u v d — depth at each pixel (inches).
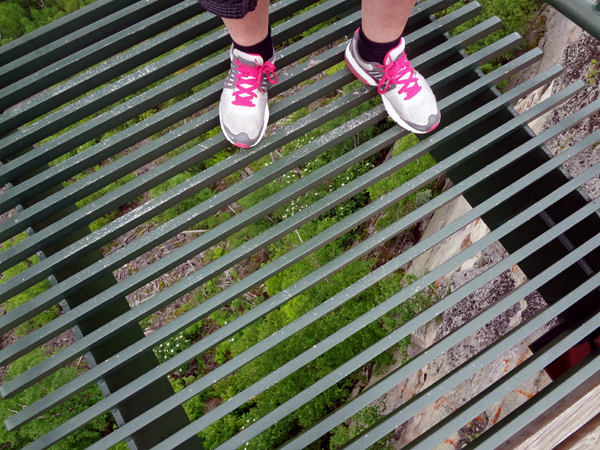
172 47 62.5
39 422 414.6
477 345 131.1
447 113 65.4
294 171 335.6
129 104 58.1
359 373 237.0
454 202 197.0
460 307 151.9
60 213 58.5
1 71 60.3
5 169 55.9
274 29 62.2
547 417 42.0
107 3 63.2
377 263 253.8
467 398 125.3
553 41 170.7
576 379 41.8
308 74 61.6
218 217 401.7
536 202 52.1
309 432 43.1
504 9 182.2
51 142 56.6
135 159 56.5
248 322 49.1
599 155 98.0
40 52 61.0
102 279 55.2
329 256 292.8
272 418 44.0
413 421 163.6
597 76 118.5
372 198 262.1
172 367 47.6
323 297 256.2
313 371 241.9
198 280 51.5
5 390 47.0
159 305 50.8
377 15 49.1
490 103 58.1
